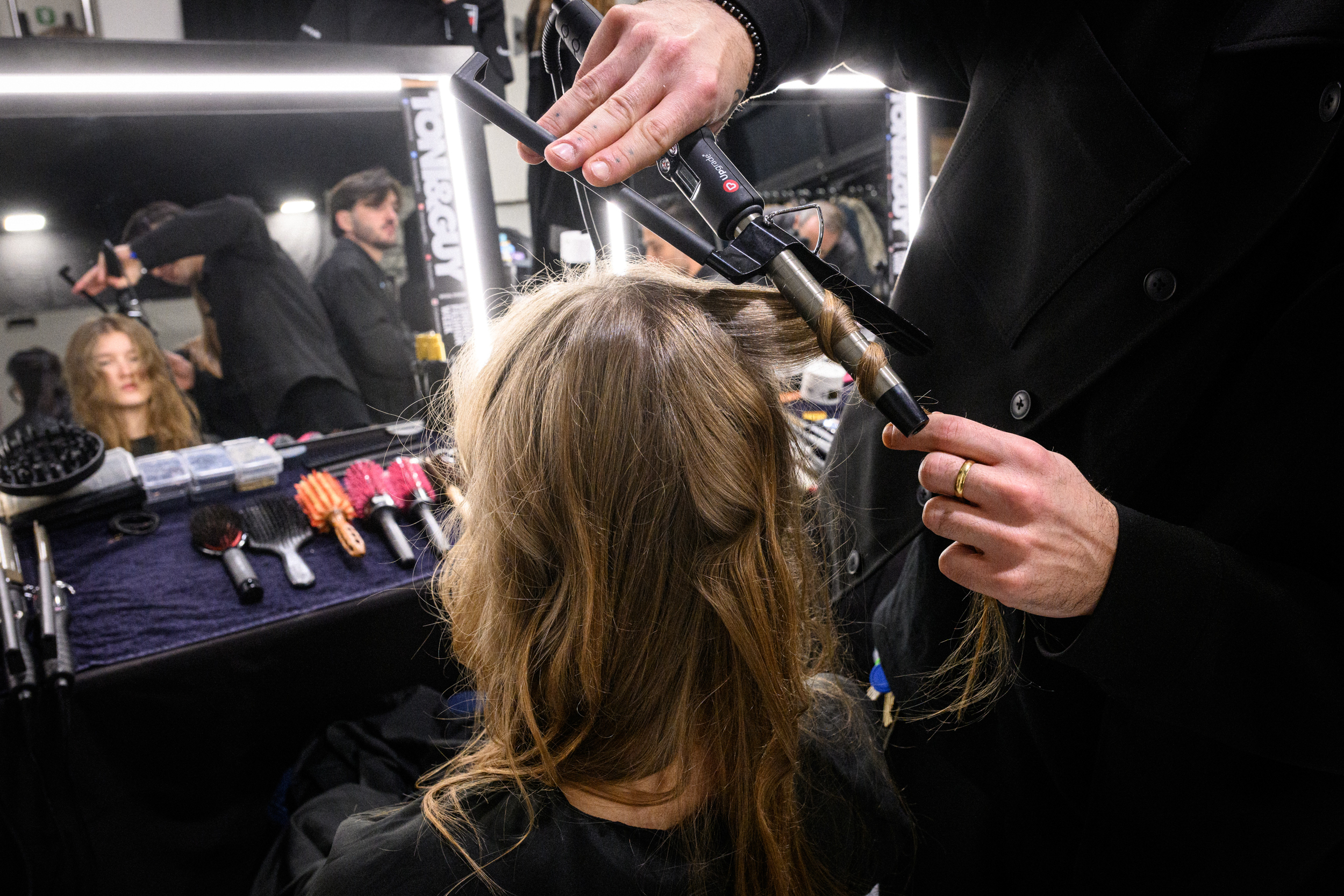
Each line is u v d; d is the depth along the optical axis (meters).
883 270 1.62
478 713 0.62
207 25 2.11
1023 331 0.62
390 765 1.00
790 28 0.56
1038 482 0.41
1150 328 0.55
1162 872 0.64
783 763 0.49
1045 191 0.60
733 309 0.50
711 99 0.48
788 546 0.53
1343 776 0.55
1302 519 0.51
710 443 0.45
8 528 1.09
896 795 0.67
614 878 0.46
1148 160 0.54
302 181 1.61
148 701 0.92
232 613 1.01
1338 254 0.49
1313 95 0.49
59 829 0.87
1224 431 0.54
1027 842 0.74
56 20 2.01
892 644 0.79
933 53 0.73
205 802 1.01
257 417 1.66
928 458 0.43
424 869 0.46
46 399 1.53
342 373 1.71
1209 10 0.52
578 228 1.28
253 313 1.63
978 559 0.43
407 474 1.22
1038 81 0.61
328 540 1.17
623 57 0.50
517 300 0.56
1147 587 0.44
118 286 1.53
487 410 0.50
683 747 0.48
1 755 0.84
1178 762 0.59
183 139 1.50
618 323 0.46
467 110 1.18
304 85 1.07
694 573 0.46
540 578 0.48
